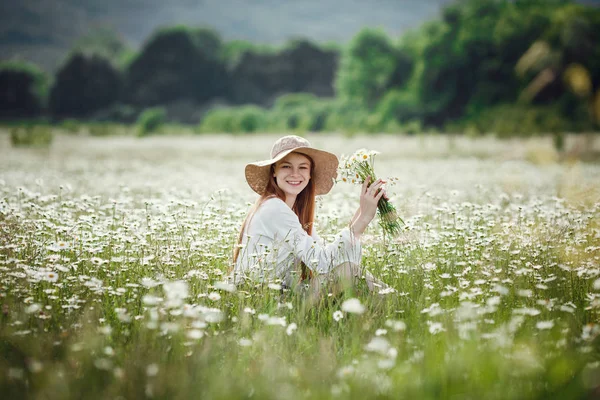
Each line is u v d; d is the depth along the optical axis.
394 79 100.88
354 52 103.25
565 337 3.94
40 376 3.31
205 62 140.75
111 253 5.72
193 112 135.00
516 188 11.55
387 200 5.45
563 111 38.44
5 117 140.75
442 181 14.41
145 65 140.12
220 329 4.10
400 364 3.57
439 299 4.88
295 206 5.53
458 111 83.44
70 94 138.50
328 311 4.61
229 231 6.43
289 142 5.25
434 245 6.09
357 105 101.31
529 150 6.21
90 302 4.46
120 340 3.94
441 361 3.56
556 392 3.27
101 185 12.64
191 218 7.44
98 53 140.75
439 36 85.94
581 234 6.56
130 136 56.94
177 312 3.92
